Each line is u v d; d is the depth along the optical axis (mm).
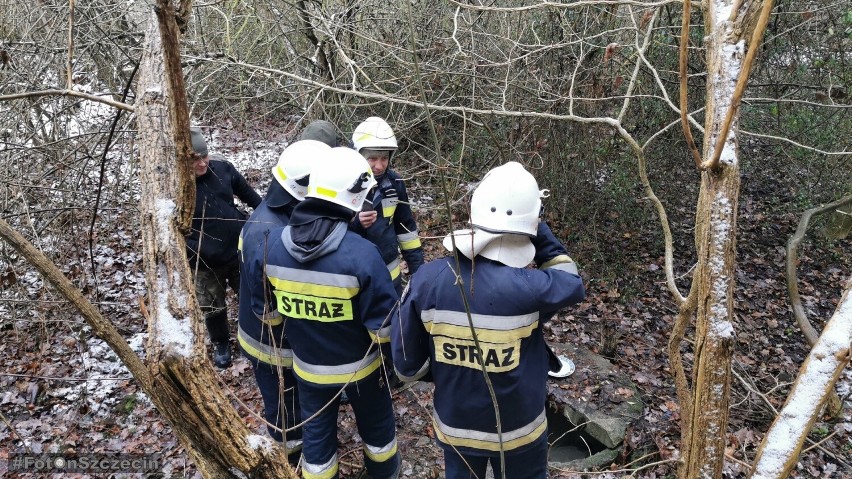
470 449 1966
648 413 3555
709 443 1137
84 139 4215
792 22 5105
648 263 5664
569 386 3609
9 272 3637
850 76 5266
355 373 2174
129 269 4570
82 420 3303
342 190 2045
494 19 5160
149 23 1195
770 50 5359
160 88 1099
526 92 4805
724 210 1059
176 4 1119
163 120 1074
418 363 1956
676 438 3346
